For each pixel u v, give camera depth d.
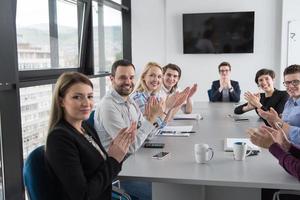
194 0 5.80
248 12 5.65
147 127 2.15
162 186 2.12
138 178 1.63
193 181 1.57
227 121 3.13
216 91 4.83
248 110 3.42
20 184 2.49
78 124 1.61
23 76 2.86
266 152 2.00
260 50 5.73
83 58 4.28
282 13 5.47
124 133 1.69
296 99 2.56
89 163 1.51
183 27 5.84
